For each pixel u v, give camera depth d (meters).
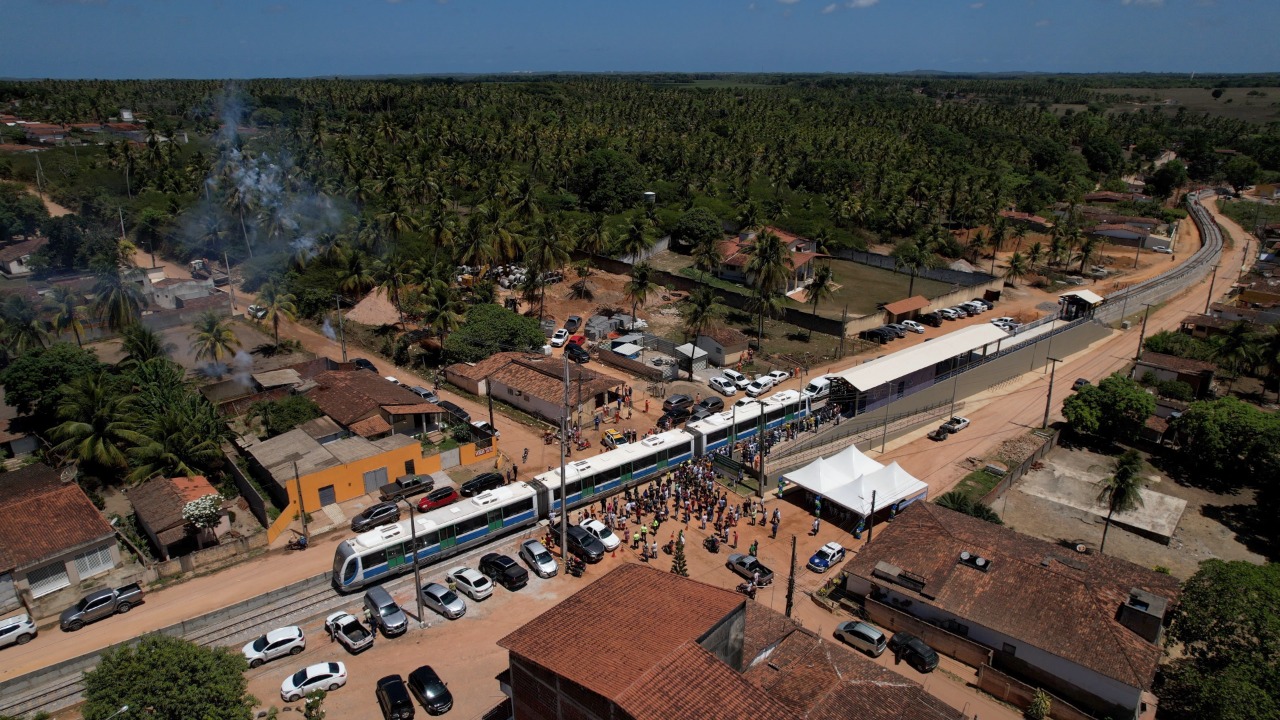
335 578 48.75
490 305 92.00
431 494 57.59
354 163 156.88
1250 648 39.88
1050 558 47.28
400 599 48.12
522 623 45.62
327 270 107.00
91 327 91.31
